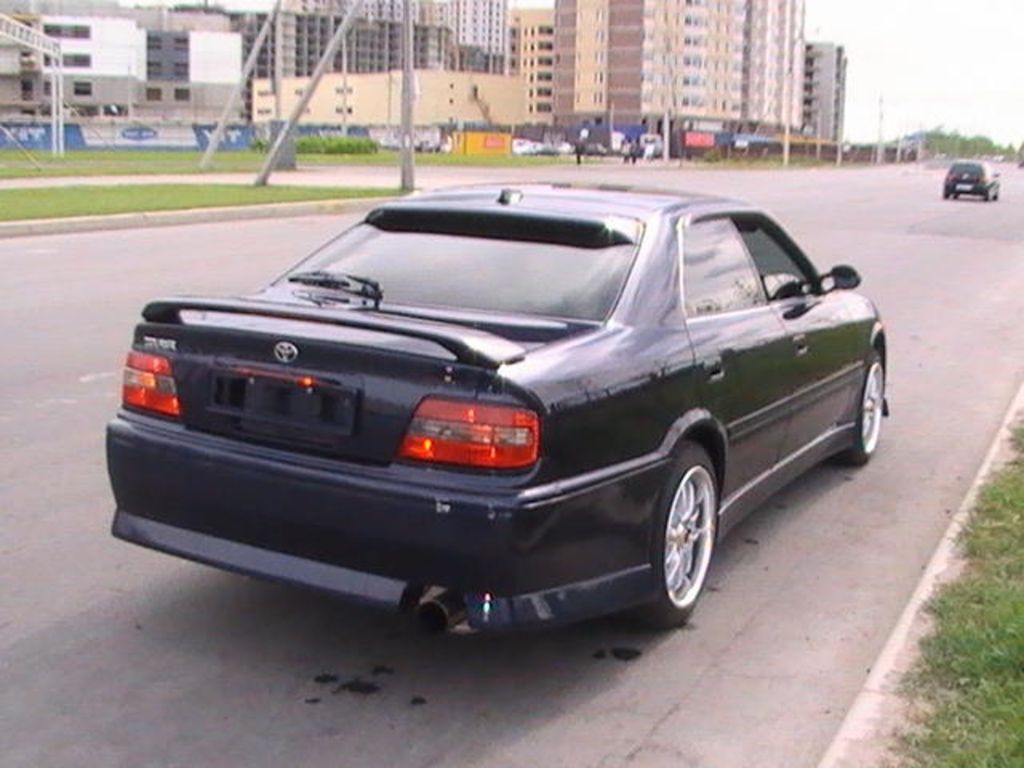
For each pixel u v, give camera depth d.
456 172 52.59
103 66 143.88
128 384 4.79
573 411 4.21
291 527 4.30
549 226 5.21
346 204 27.98
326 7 143.38
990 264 20.38
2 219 20.50
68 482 6.73
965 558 5.52
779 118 171.50
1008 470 6.98
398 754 3.98
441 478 4.09
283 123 44.09
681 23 150.75
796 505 6.75
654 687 4.50
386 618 5.02
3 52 130.25
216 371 4.50
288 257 17.47
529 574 4.10
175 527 4.62
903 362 11.23
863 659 4.79
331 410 4.26
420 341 4.27
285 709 4.26
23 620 4.93
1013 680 4.19
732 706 4.37
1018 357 11.60
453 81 150.88
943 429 8.55
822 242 23.27
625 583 4.52
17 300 12.85
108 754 3.94
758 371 5.49
